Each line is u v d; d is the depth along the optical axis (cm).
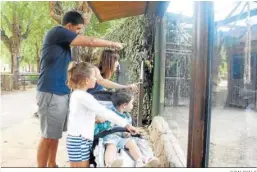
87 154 183
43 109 225
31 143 366
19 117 555
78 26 240
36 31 1041
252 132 230
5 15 971
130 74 518
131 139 194
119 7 328
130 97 214
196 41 158
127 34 538
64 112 230
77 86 189
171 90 347
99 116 197
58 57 224
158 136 308
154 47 440
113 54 247
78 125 180
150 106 453
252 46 245
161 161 251
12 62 1089
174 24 345
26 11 969
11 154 312
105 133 193
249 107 236
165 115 380
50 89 222
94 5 297
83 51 440
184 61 293
